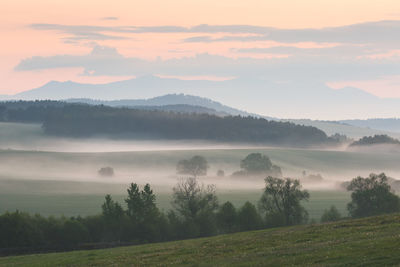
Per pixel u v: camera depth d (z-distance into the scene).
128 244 129.62
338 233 73.50
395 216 82.12
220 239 87.56
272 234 82.94
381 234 66.69
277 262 57.69
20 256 98.62
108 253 88.00
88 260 80.19
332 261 53.78
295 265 54.81
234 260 63.59
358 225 79.44
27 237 124.25
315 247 63.69
